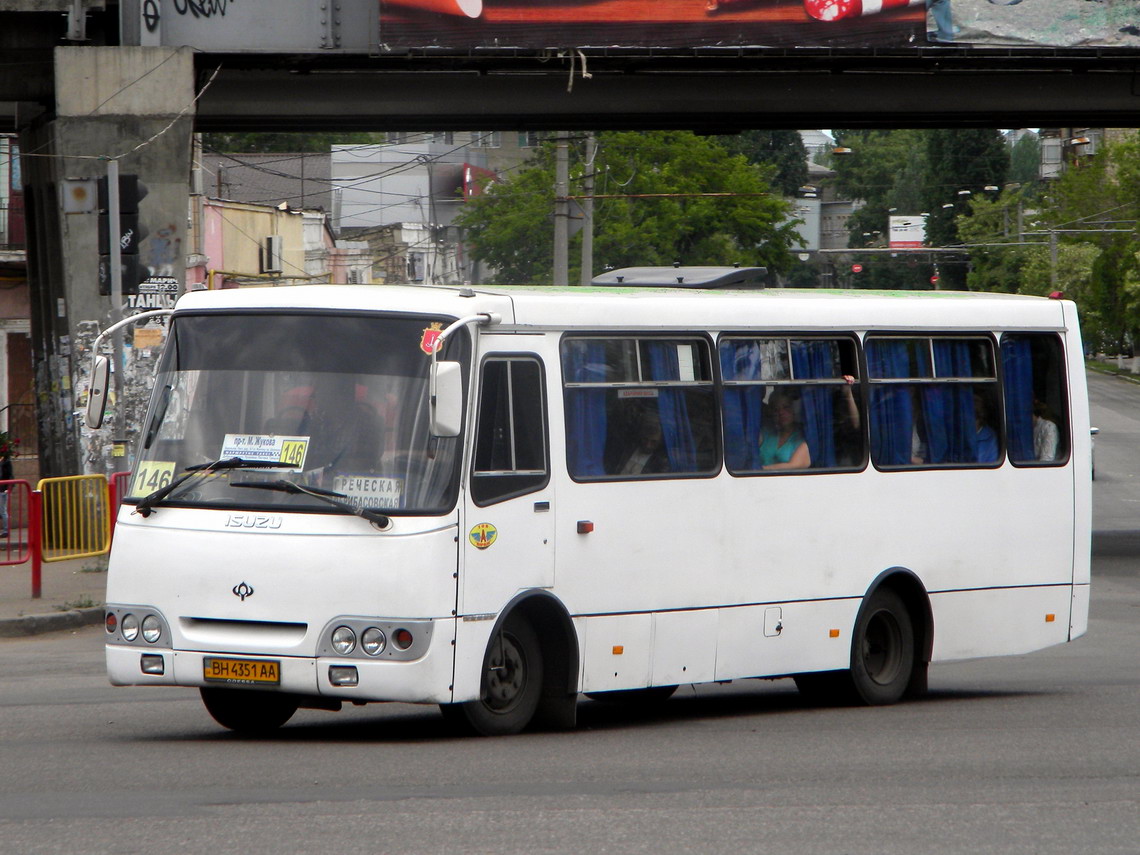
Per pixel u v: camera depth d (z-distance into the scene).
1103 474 186.00
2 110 113.56
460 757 35.53
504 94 103.12
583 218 158.00
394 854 25.83
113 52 88.31
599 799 30.66
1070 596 52.69
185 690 49.22
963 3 93.19
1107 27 93.69
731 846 26.84
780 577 44.72
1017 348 51.94
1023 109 105.31
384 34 88.88
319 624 36.12
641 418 41.59
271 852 25.91
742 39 91.12
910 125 112.81
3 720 42.34
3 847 26.17
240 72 100.81
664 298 42.78
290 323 38.38
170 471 38.22
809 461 45.81
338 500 36.56
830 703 47.97
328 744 37.69
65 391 98.19
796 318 45.88
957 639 49.72
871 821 29.12
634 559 41.00
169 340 39.56
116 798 30.42
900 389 48.47
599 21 90.12
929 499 48.81
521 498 38.25
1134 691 51.44
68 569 78.38
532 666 39.25
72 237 88.94
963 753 37.31
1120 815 30.06
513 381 38.56
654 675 41.56
